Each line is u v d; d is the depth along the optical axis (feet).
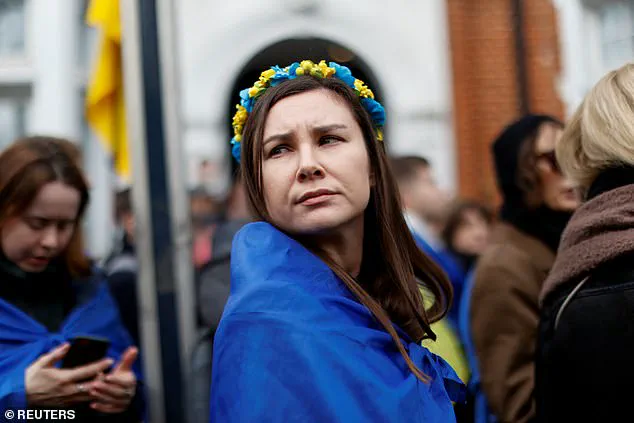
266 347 3.15
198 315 8.67
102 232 18.37
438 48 18.79
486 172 18.62
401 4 18.78
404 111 18.71
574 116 4.70
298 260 3.43
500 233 6.50
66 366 5.61
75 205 5.86
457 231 11.10
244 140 3.67
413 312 3.83
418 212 11.14
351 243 3.66
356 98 3.68
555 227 6.32
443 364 3.90
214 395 3.24
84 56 18.71
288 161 3.51
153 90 8.42
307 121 3.48
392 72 18.72
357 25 18.66
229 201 9.96
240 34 18.44
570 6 18.20
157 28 8.48
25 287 5.92
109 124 9.89
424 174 11.25
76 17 18.56
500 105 18.78
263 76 3.76
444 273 4.21
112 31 9.57
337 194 3.48
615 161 4.31
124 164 9.92
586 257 4.16
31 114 18.12
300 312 3.23
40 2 18.17
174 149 8.39
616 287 4.04
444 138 18.74
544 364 4.41
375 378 3.20
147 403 7.95
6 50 18.37
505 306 6.01
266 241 3.48
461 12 18.75
